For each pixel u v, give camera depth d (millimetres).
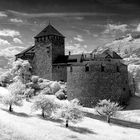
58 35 98750
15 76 87375
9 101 42156
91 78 76688
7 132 24000
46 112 42938
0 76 87062
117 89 78625
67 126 38094
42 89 85000
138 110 72438
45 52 98562
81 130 37000
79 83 78250
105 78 77125
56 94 79188
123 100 80125
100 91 76000
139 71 129125
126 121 55062
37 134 27141
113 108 50438
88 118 49969
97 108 54125
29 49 109875
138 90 113500
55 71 93938
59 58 97688
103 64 77750
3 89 73750
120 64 81375
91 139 32062
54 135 29375
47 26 102625
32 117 40344
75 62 88312
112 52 92000
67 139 29141
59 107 44531
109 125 45875
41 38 100312
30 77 90062
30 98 63812
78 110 39219
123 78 81688
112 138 35031
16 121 32875
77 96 78125
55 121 40969
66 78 89812
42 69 99000
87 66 77688
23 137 23750
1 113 37500
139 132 42656
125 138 36375
